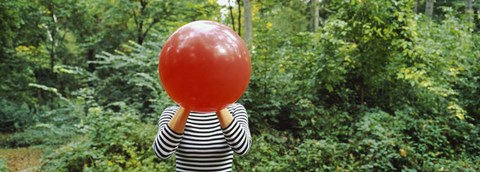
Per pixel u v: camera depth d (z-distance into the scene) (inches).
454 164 163.3
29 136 335.0
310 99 225.3
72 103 224.7
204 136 71.0
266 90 217.0
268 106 207.9
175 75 53.6
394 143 165.2
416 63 207.6
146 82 243.8
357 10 213.9
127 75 289.0
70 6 442.0
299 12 479.2
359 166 159.2
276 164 165.3
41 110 418.9
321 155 166.2
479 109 229.9
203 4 261.6
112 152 177.6
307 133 203.8
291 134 208.4
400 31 213.2
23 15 410.0
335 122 206.7
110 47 436.5
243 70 55.8
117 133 179.2
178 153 71.7
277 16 433.1
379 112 205.5
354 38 225.0
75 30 474.0
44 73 484.4
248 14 250.2
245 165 168.4
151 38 411.2
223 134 70.1
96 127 179.9
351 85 237.6
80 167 170.4
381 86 230.5
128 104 285.1
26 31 431.5
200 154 70.6
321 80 219.5
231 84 54.3
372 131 180.2
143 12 412.5
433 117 217.9
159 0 390.0
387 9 212.4
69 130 240.1
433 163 166.7
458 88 245.1
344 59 212.7
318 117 213.6
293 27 463.2
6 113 388.5
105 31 440.1
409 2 214.2
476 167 170.6
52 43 475.5
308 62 222.1
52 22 451.2
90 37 443.5
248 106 212.4
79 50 496.7
